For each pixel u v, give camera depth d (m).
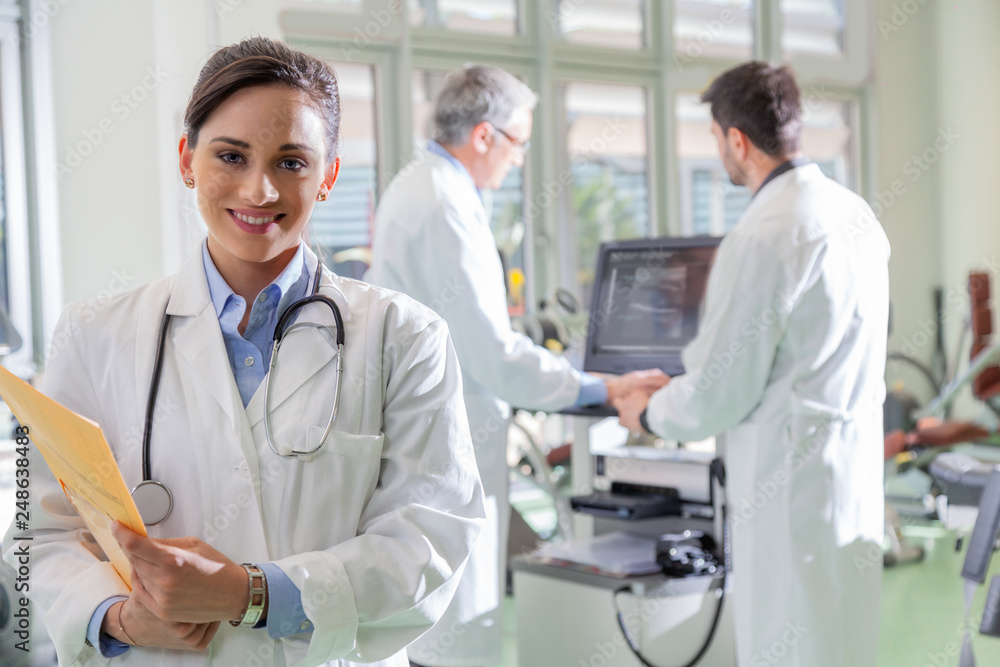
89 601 0.93
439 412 1.04
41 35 3.36
